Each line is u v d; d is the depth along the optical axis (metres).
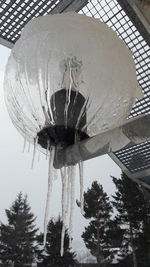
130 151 3.15
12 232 23.88
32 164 1.02
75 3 2.27
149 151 3.07
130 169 3.37
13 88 1.03
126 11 2.34
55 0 2.24
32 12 2.33
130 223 20.45
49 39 1.00
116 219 21.00
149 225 19.58
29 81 0.99
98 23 1.06
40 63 0.99
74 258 21.28
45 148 1.04
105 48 1.01
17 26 2.38
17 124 1.09
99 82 0.99
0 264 22.25
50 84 0.97
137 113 2.67
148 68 2.58
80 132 0.99
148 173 3.26
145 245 19.17
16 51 1.05
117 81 1.01
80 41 0.99
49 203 0.95
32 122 1.02
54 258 20.95
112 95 1.01
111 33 1.06
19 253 22.75
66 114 0.97
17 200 26.14
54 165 1.00
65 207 0.95
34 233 24.30
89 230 21.14
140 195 20.83
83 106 0.98
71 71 0.97
